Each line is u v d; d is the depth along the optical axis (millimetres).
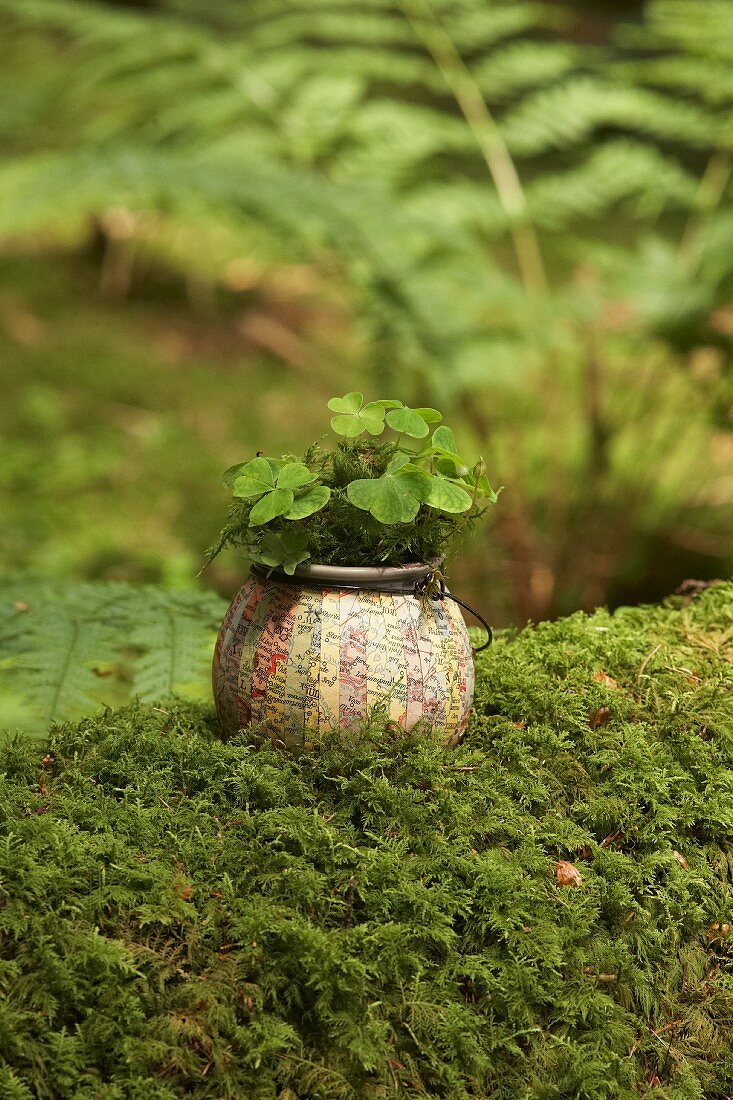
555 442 1627
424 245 1518
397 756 1023
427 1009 973
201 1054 961
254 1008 967
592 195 1663
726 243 1450
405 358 1429
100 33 1581
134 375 2809
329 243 1414
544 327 1478
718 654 1126
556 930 995
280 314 3215
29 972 959
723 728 1067
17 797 1006
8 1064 944
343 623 1012
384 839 1008
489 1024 980
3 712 1135
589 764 1054
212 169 1370
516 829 1019
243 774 1016
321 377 2875
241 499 1037
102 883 980
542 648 1120
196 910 980
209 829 1006
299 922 975
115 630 1134
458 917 1001
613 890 1010
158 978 964
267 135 1599
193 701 1100
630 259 1597
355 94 1604
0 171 1451
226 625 1037
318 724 1016
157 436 2521
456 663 1028
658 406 1561
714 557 1600
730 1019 1018
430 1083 972
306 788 1016
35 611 1149
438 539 1032
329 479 1035
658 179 1660
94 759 1031
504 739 1055
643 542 1597
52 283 3293
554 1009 990
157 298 3275
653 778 1039
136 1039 953
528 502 1606
